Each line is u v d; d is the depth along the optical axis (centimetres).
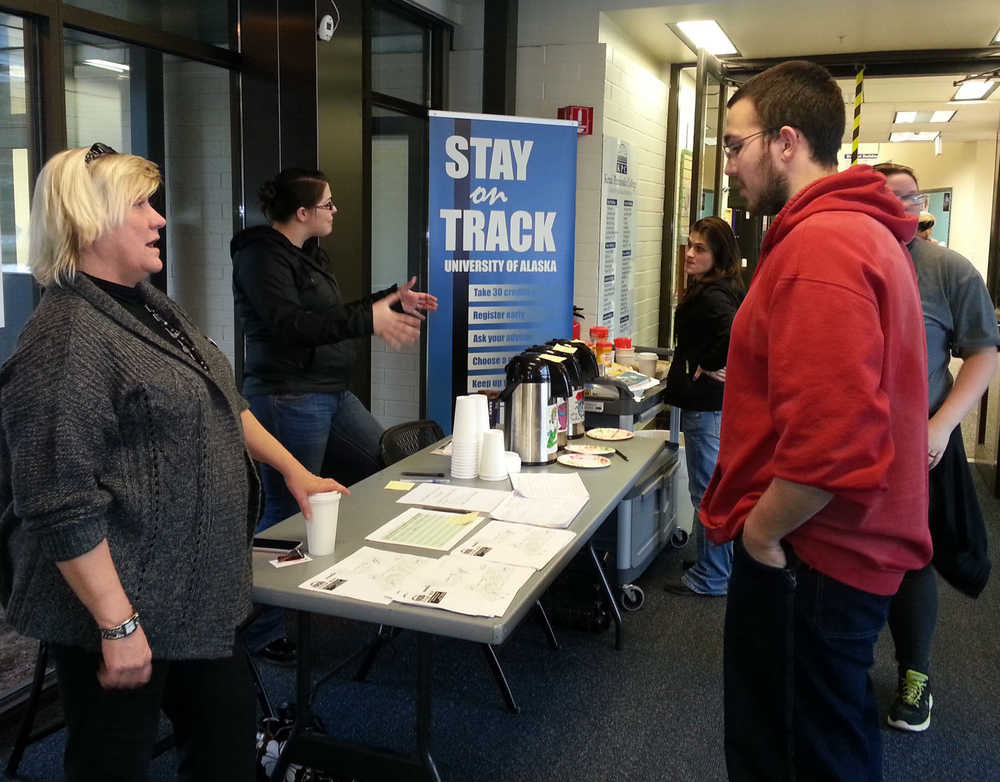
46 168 153
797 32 550
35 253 154
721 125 627
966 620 351
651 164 627
